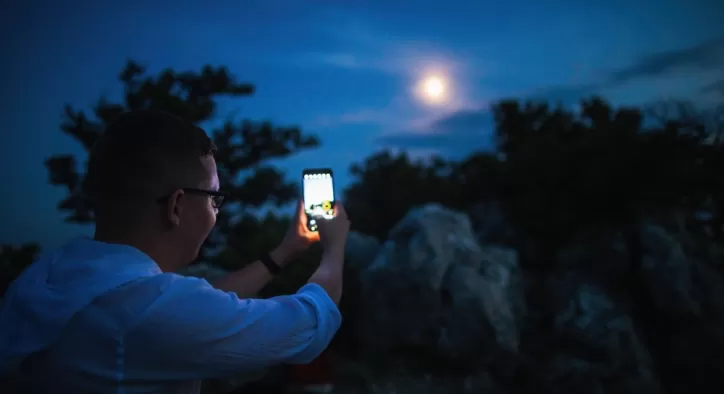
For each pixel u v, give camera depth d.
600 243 10.20
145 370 0.74
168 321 0.75
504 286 9.45
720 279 9.44
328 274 1.02
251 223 9.82
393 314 9.33
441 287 9.24
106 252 0.81
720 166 10.30
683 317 9.21
